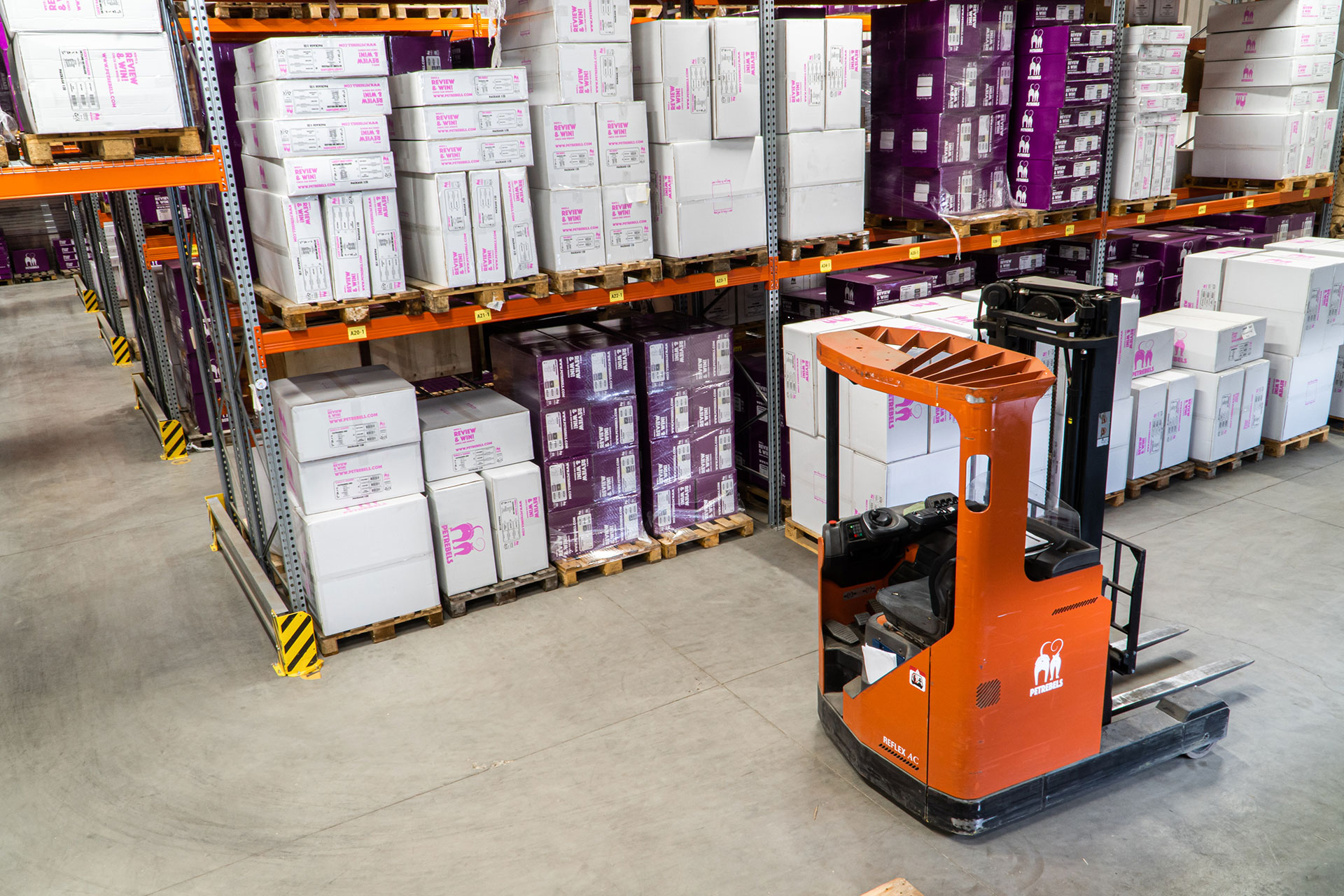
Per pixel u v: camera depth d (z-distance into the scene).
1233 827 3.59
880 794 3.83
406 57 5.47
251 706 4.65
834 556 3.99
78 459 8.50
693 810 3.78
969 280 6.89
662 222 5.55
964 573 3.17
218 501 6.62
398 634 5.25
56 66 3.78
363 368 5.42
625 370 5.65
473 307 5.07
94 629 5.48
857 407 5.19
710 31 5.30
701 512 6.20
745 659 4.84
